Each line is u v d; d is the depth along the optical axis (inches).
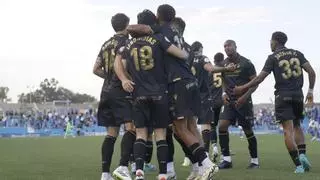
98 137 1919.3
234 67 507.5
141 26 393.7
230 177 471.2
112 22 447.2
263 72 527.2
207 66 510.3
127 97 427.8
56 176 492.1
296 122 536.4
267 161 661.9
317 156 751.7
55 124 2856.8
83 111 3454.7
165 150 390.9
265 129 2524.6
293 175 486.0
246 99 560.1
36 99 7268.7
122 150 425.4
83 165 620.4
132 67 392.8
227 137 581.0
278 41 530.6
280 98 521.3
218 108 669.9
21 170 556.4
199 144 414.9
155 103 385.7
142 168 388.5
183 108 406.9
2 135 2369.6
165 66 399.9
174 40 410.6
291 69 520.1
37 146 1165.7
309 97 532.1
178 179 479.2
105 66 438.0
